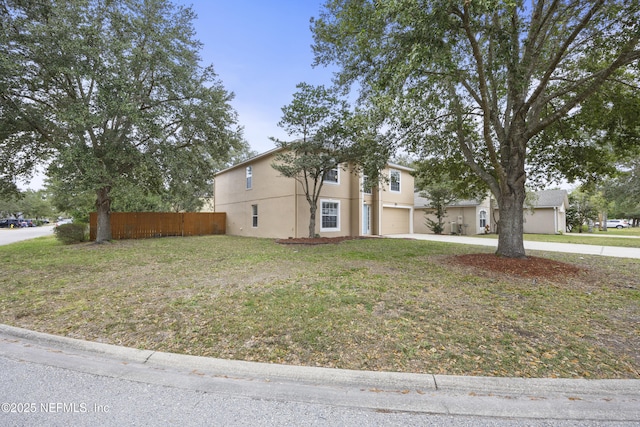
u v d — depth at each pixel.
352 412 2.35
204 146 15.06
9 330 3.91
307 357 3.16
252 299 4.96
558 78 7.40
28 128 11.46
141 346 3.45
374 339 3.53
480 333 3.70
